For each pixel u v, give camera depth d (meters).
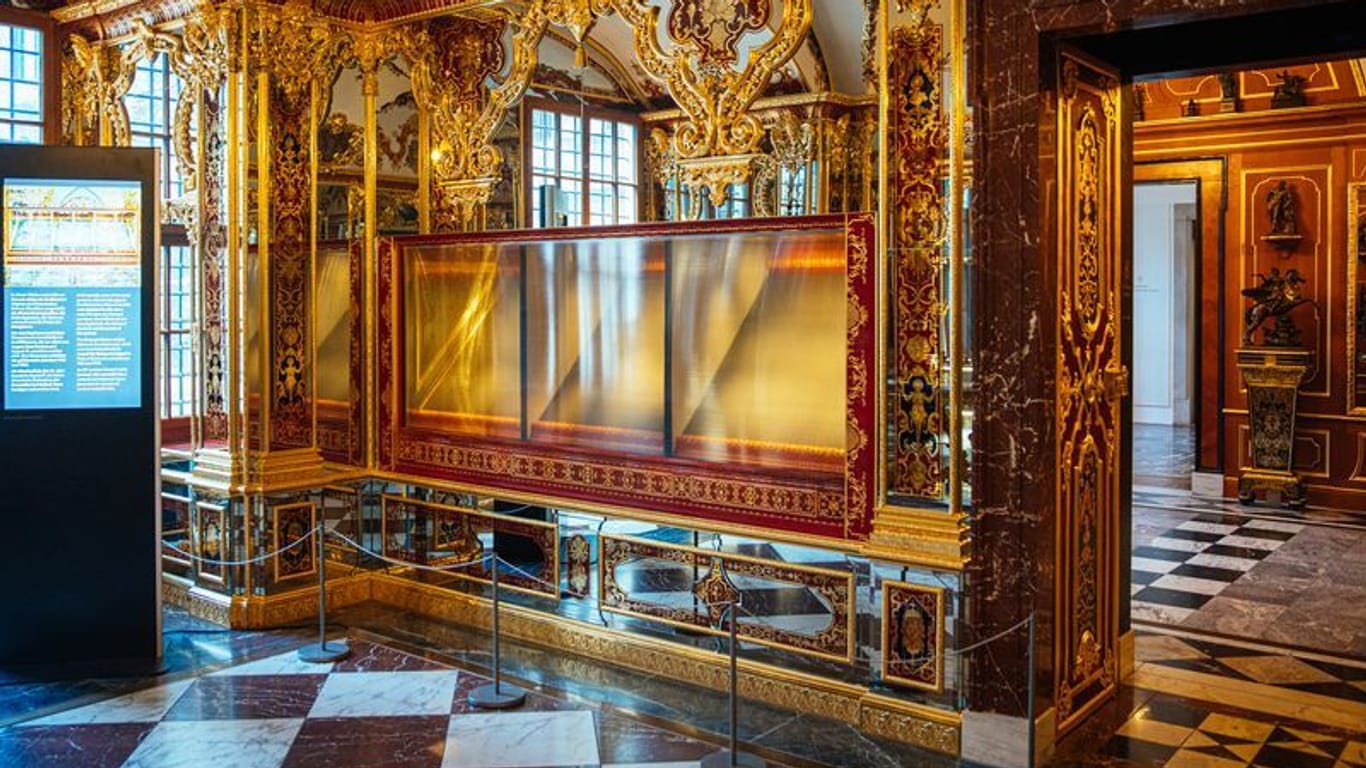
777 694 5.46
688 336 5.76
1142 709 5.37
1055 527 4.79
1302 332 10.61
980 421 4.70
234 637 6.58
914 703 4.98
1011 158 4.57
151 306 6.06
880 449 4.98
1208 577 7.96
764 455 5.50
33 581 5.98
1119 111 5.41
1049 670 4.77
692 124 5.62
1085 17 4.35
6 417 5.90
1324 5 4.00
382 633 6.66
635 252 5.94
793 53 5.22
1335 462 10.49
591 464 6.18
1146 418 17.48
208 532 7.01
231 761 4.80
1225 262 10.96
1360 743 4.97
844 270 5.17
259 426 6.80
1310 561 8.44
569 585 6.36
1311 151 10.41
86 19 7.48
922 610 4.95
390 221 7.07
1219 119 10.74
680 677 5.82
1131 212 5.63
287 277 6.92
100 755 4.87
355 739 5.04
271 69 6.71
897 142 4.88
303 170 6.94
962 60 4.65
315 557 7.07
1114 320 5.43
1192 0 4.11
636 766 4.74
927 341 4.86
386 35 6.99
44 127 7.65
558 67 6.21
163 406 7.69
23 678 5.84
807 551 5.36
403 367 7.10
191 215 7.03
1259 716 5.29
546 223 6.34
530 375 6.46
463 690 5.69
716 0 5.47
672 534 5.86
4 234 5.85
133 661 6.08
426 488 7.01
